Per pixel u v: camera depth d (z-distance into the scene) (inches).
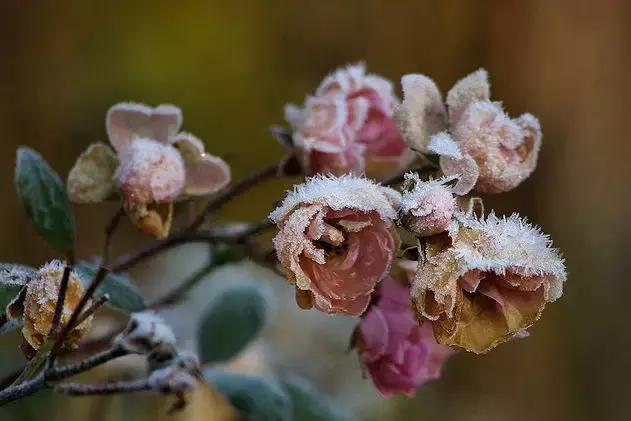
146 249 27.8
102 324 29.5
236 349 31.0
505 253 23.6
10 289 24.8
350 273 24.0
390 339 26.0
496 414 55.7
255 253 27.6
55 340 24.2
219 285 38.2
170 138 26.7
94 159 26.7
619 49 57.9
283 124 54.2
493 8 57.2
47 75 51.7
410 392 26.2
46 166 27.5
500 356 58.1
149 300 36.9
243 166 52.8
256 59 54.7
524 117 25.4
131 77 52.8
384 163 26.9
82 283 25.4
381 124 26.9
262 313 31.3
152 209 26.3
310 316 43.1
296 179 27.5
